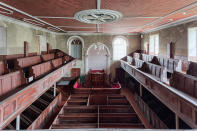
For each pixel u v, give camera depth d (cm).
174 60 793
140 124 716
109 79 1731
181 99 482
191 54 862
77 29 1409
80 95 1259
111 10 642
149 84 793
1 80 460
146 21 939
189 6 591
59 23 1016
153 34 1409
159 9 634
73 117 848
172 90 550
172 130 174
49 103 1038
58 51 1798
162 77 700
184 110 478
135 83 1506
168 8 620
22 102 514
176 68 744
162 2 535
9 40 873
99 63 1895
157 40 1340
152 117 864
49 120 974
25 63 801
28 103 557
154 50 1396
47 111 948
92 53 1866
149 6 585
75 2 528
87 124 725
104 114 852
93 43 1830
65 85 1614
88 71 1847
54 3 541
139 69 1041
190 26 853
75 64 1695
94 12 671
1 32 818
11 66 845
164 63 927
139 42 1828
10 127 712
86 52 1834
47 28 1319
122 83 1828
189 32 869
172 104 552
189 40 870
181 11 677
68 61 1425
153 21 945
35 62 949
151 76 788
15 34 930
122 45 1855
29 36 1117
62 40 1809
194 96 479
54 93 1172
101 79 1661
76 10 645
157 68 773
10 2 537
